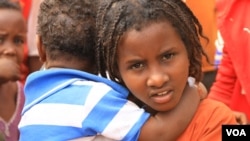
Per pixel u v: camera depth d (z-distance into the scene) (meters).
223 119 2.50
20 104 3.95
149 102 2.41
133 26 2.32
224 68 4.16
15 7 4.11
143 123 2.42
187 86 2.56
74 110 2.41
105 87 2.47
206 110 2.50
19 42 4.10
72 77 2.52
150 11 2.32
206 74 5.25
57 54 2.61
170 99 2.39
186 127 2.47
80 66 2.62
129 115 2.43
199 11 5.27
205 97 2.69
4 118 3.85
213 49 5.20
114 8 2.40
